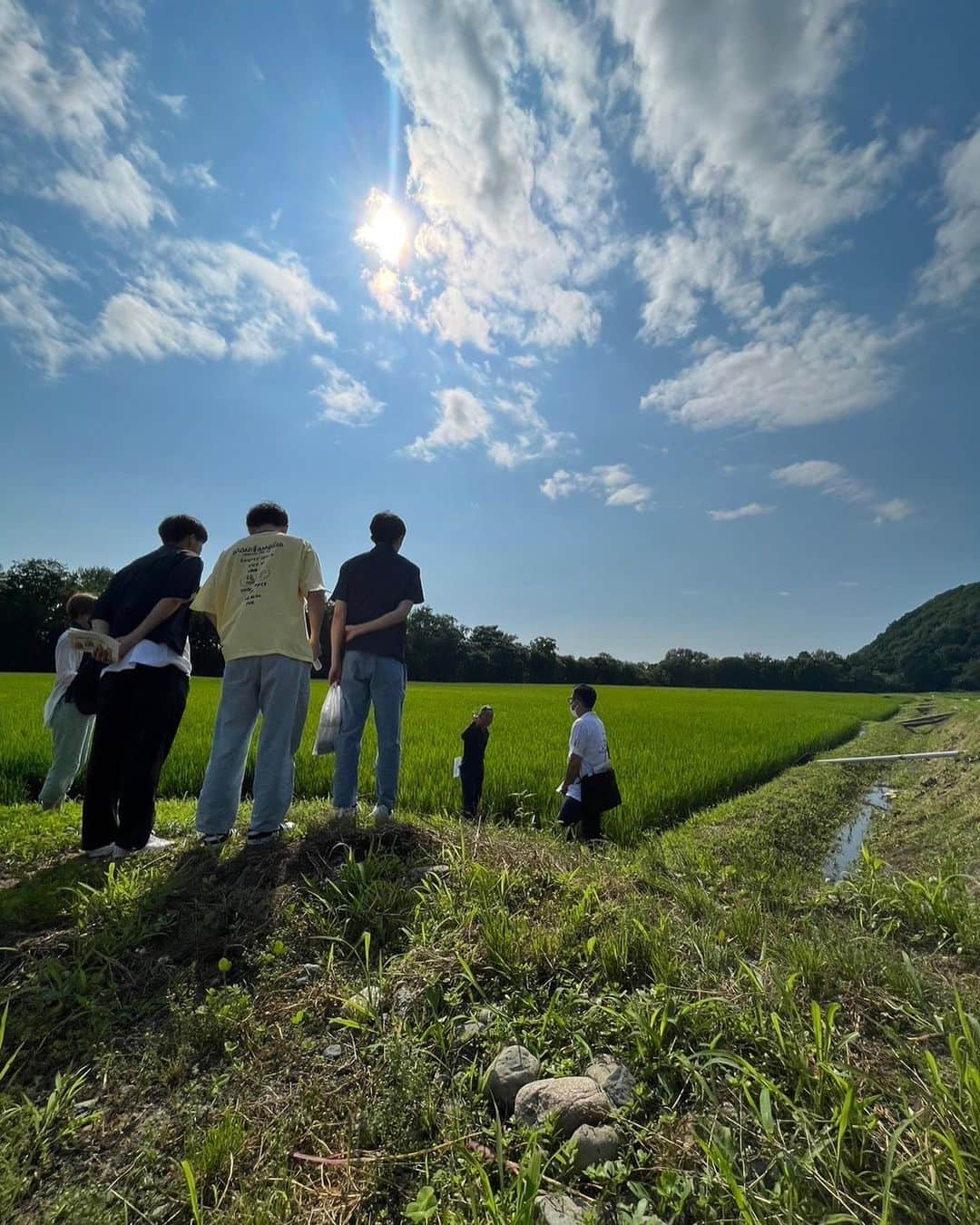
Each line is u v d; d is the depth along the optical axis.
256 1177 1.79
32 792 7.38
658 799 8.66
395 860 3.77
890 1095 2.03
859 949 2.97
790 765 14.55
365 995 2.60
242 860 3.70
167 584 4.07
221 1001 2.50
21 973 2.68
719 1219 1.60
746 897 4.05
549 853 4.21
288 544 4.26
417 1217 1.59
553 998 2.59
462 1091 2.13
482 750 6.99
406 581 4.75
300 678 4.14
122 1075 2.20
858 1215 1.60
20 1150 1.84
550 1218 1.61
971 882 4.36
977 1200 1.57
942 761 13.42
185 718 13.41
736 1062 2.08
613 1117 1.95
